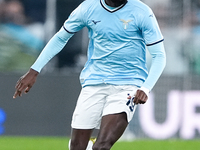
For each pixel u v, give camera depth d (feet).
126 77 57.98
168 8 132.05
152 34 56.08
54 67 125.70
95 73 59.06
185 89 117.91
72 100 119.44
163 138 118.01
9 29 133.90
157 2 132.36
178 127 118.01
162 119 118.01
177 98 117.91
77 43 125.70
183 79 118.01
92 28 58.08
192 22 132.26
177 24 131.85
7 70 131.64
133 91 57.72
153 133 118.11
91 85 59.52
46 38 131.85
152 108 117.91
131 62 57.77
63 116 119.85
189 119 117.80
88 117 59.77
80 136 60.59
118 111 57.16
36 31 133.28
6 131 119.85
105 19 56.90
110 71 58.23
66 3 127.85
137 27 56.59
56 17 128.88
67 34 60.49
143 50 58.49
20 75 119.03
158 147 105.70
